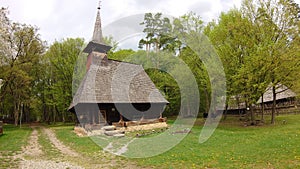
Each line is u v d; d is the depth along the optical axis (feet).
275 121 62.69
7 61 78.54
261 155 25.40
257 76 51.78
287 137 36.27
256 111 90.02
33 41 84.74
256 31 56.54
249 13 58.90
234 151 28.04
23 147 35.42
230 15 62.90
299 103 85.81
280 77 53.52
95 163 24.40
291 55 51.01
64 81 95.14
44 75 107.04
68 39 96.89
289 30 55.01
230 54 56.34
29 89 98.48
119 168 22.27
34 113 133.39
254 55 51.47
